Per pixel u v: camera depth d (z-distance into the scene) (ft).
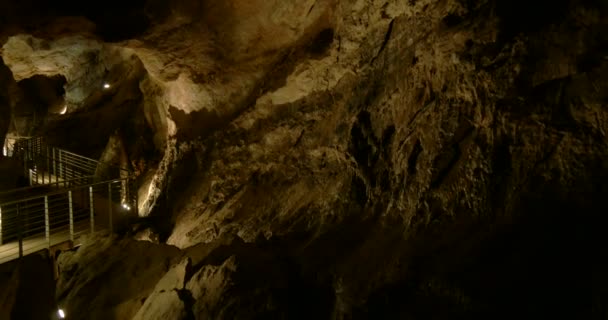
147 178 34.45
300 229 15.37
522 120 9.25
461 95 11.02
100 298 16.76
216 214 21.53
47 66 49.37
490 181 9.62
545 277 7.47
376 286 9.78
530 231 8.25
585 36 8.48
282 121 19.97
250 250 14.25
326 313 10.64
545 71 9.14
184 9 20.65
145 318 14.16
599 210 7.59
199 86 24.97
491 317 7.48
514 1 10.23
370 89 15.31
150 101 36.01
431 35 12.23
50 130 48.03
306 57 18.01
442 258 9.29
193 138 26.40
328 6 17.62
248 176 21.68
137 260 18.22
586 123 8.24
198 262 15.42
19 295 16.35
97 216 25.23
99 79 51.39
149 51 23.72
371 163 14.15
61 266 19.47
